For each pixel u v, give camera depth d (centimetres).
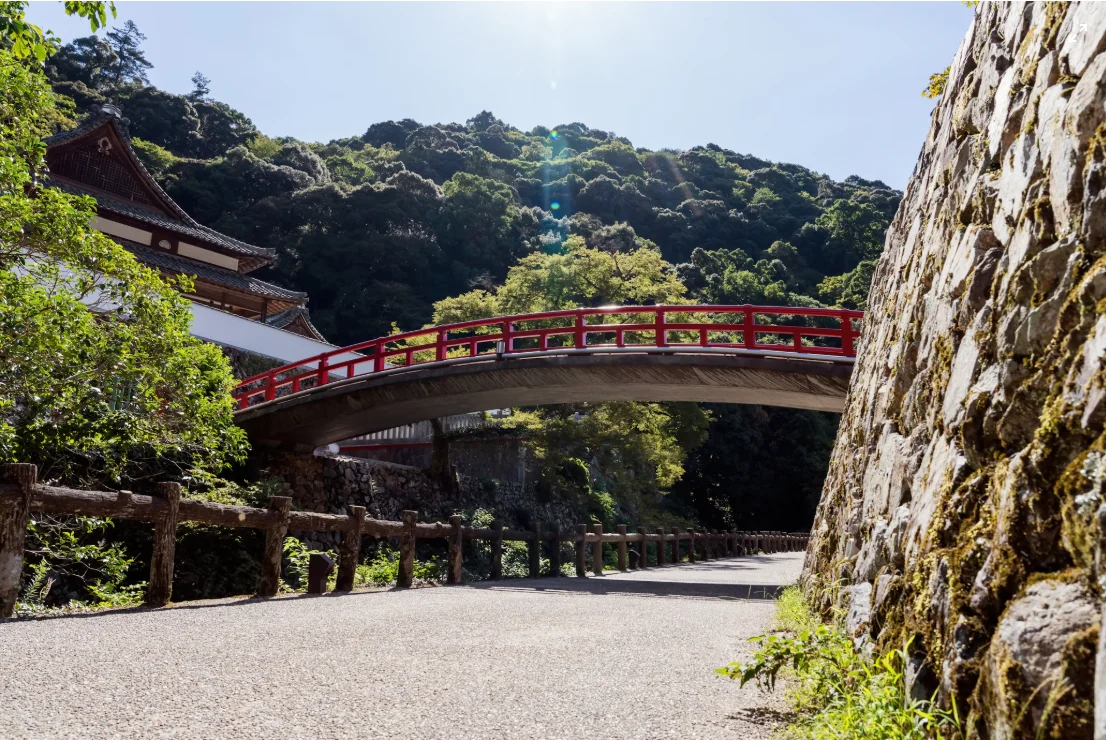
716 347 1227
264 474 1597
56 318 820
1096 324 182
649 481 2617
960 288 312
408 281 5556
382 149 8444
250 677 326
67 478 970
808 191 9862
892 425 401
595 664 389
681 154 10431
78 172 2353
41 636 417
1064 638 159
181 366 971
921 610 250
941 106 549
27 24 588
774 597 888
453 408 1582
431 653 407
